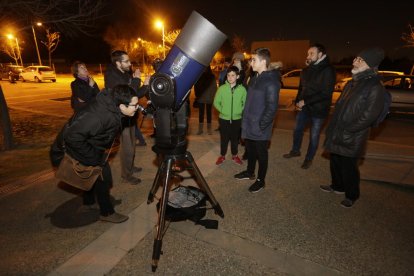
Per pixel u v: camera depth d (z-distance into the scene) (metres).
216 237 2.50
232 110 3.89
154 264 2.09
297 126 4.21
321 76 3.66
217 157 4.43
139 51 35.22
